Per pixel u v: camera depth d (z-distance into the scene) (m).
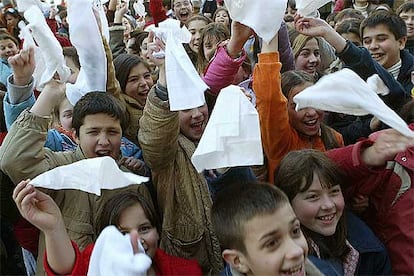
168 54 1.59
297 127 1.92
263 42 1.77
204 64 3.02
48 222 1.40
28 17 1.65
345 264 1.60
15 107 1.78
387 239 1.71
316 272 1.52
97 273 1.26
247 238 1.39
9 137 1.59
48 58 1.63
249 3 1.66
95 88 1.95
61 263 1.42
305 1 1.86
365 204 1.75
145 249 1.59
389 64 2.66
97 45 1.91
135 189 1.77
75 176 1.36
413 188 1.69
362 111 1.42
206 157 1.46
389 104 2.04
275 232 1.38
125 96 2.27
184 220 1.75
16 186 1.46
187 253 1.75
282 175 1.62
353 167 1.63
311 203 1.59
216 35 3.00
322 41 2.77
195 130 1.90
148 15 5.13
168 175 1.77
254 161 1.45
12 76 1.80
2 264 2.08
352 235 1.65
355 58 1.94
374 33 2.63
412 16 3.51
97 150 1.76
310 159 1.61
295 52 2.65
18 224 1.73
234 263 1.45
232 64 1.92
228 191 1.50
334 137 2.04
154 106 1.65
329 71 2.70
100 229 1.62
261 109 1.75
